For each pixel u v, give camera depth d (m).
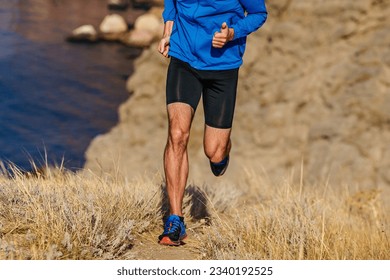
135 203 14.45
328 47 33.75
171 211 13.22
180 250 13.21
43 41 88.94
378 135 30.34
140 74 39.44
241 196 20.67
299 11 34.66
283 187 18.69
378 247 13.62
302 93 33.50
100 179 15.83
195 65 12.98
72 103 68.88
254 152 33.59
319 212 16.34
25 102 67.81
